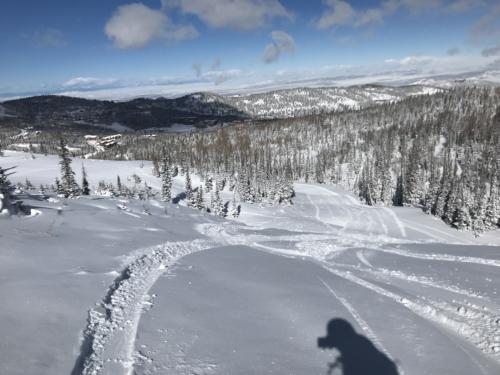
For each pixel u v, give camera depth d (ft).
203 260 63.21
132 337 30.37
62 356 25.91
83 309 34.04
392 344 31.37
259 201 299.17
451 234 190.80
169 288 43.88
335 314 37.70
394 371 27.30
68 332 29.32
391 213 240.94
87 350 27.84
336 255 81.35
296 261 68.95
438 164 435.12
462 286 50.98
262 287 47.21
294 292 45.14
